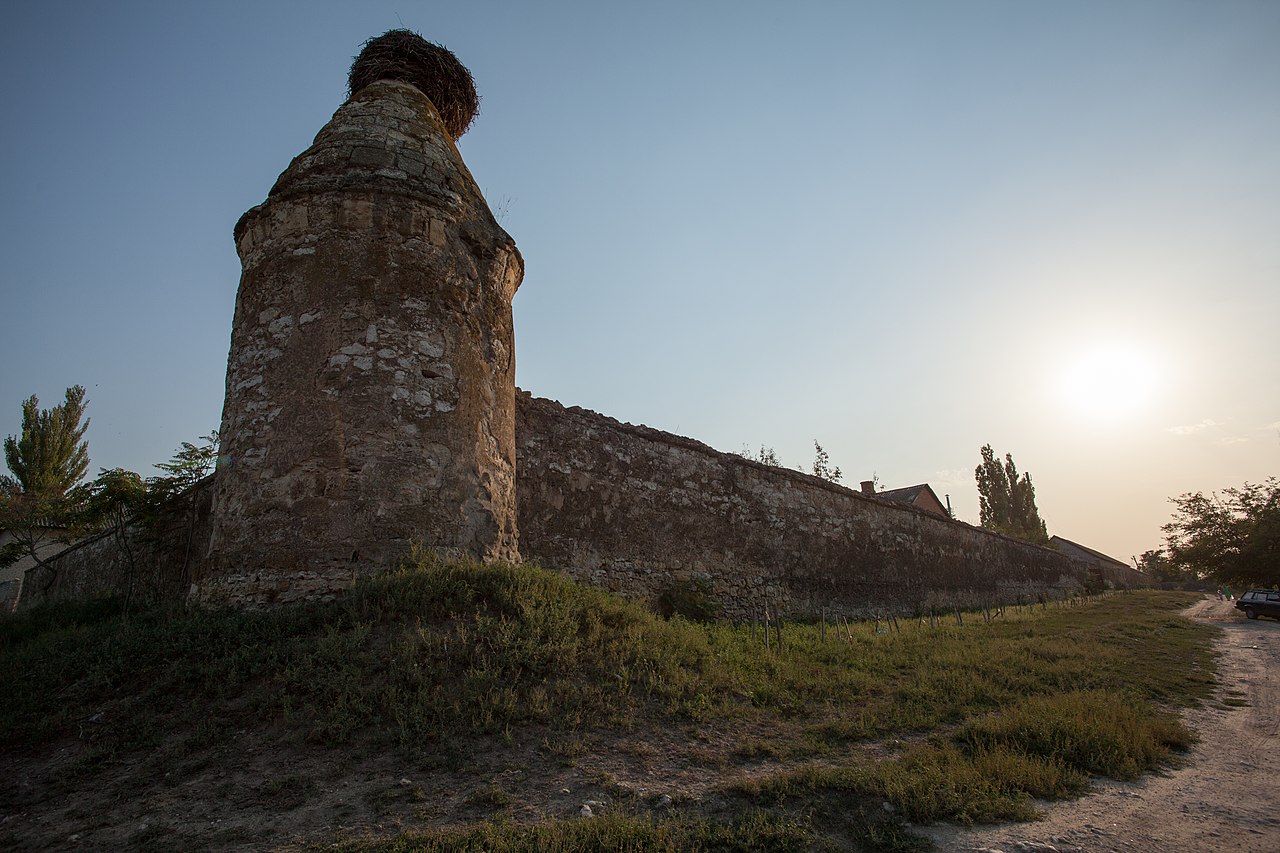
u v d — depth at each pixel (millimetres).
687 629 9508
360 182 9281
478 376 9547
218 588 7961
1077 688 9570
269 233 9336
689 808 4898
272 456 8305
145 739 5426
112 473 11445
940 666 10375
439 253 9523
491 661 6500
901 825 4812
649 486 15031
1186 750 7242
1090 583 44656
